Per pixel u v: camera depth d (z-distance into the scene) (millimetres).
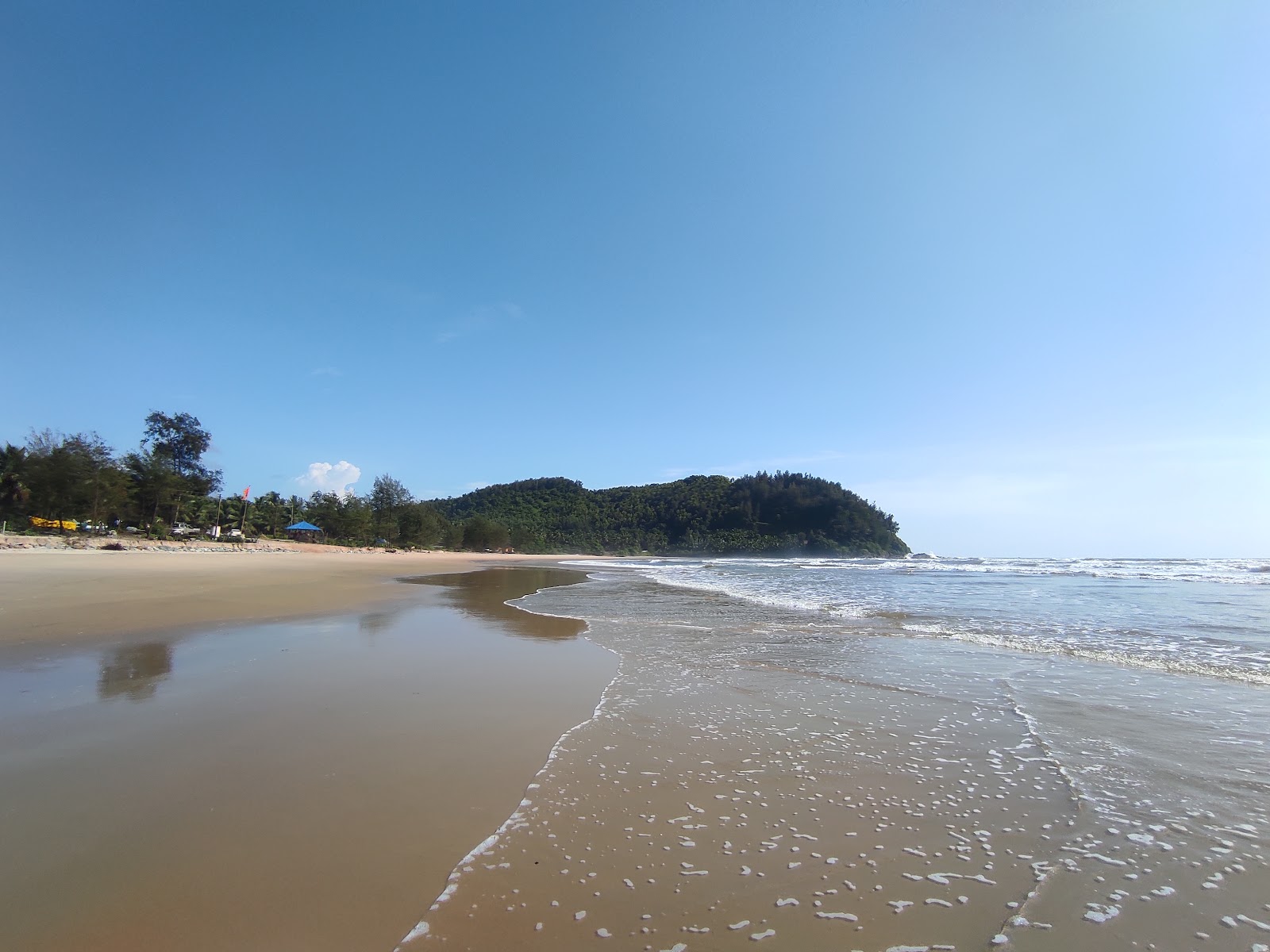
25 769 4410
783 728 5766
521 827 3738
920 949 2676
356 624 11750
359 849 3424
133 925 2699
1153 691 7109
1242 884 3199
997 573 42844
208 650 8820
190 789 4113
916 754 5094
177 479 48562
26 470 38781
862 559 112188
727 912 2938
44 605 12250
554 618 13648
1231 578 35375
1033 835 3732
